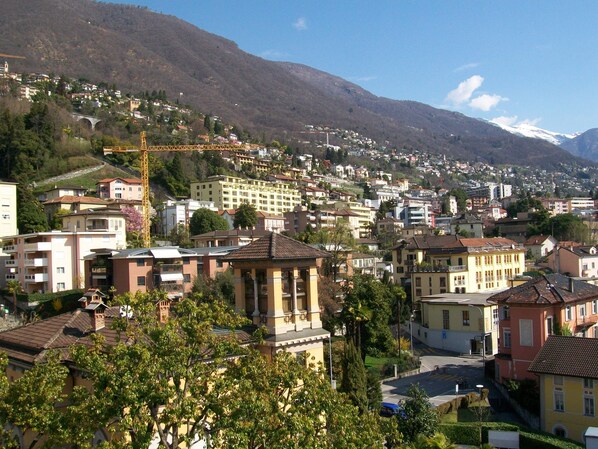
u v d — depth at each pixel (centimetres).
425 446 3959
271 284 3384
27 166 18025
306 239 12800
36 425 2347
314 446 2283
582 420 4919
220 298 7412
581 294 6500
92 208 14450
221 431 2395
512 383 5875
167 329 2375
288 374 2483
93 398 2162
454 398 5872
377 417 2955
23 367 3356
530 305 6022
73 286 10075
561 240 18938
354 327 7500
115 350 2292
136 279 9000
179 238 14875
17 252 10269
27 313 9212
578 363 5016
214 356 2469
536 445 4566
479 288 11681
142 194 18088
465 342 9050
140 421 2153
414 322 10294
